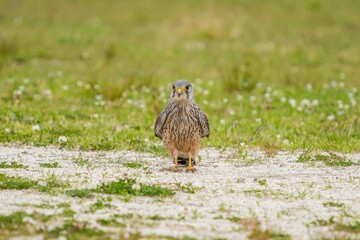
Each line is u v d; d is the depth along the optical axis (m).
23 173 11.79
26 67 25.23
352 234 8.95
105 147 14.27
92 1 41.53
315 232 8.97
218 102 19.88
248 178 11.94
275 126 16.80
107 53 27.83
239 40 31.86
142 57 27.98
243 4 40.88
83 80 22.77
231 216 9.58
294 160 13.55
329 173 12.48
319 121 17.33
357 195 10.91
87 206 9.84
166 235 8.72
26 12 37.84
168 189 10.88
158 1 41.94
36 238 8.53
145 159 13.39
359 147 14.63
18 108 17.95
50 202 10.01
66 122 16.50
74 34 31.98
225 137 15.20
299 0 41.66
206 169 12.61
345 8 40.28
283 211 9.83
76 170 12.17
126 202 10.14
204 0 41.91
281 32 34.00
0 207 9.66
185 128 11.98
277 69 25.88
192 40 31.77
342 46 31.08
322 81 23.98
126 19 36.81
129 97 20.28
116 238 8.59
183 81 11.97
